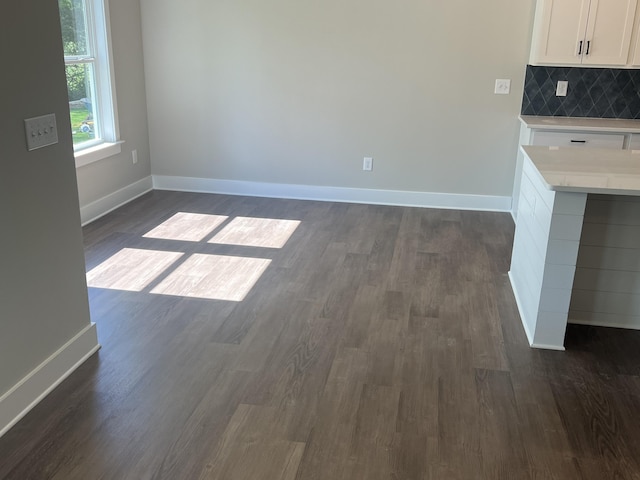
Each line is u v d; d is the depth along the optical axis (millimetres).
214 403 2514
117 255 4156
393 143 5406
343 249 4367
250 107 5523
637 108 4977
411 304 3488
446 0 4973
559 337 2994
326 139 5496
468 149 5320
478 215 5285
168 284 3699
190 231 4684
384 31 5125
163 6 5379
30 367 2482
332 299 3533
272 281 3771
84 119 4883
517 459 2215
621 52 4590
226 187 5797
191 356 2881
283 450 2234
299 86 5387
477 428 2385
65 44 4535
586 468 2176
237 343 3012
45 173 2508
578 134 4555
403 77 5215
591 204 3062
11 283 2346
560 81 5008
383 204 5562
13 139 2309
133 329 3133
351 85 5309
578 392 2650
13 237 2344
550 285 2916
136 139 5543
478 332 3174
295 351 2943
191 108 5625
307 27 5223
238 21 5312
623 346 3057
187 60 5496
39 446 2236
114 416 2416
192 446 2248
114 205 5250
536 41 4723
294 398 2557
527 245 3396
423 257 4242
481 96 5164
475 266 4098
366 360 2873
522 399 2586
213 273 3879
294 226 4859
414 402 2545
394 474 2125
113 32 5012
